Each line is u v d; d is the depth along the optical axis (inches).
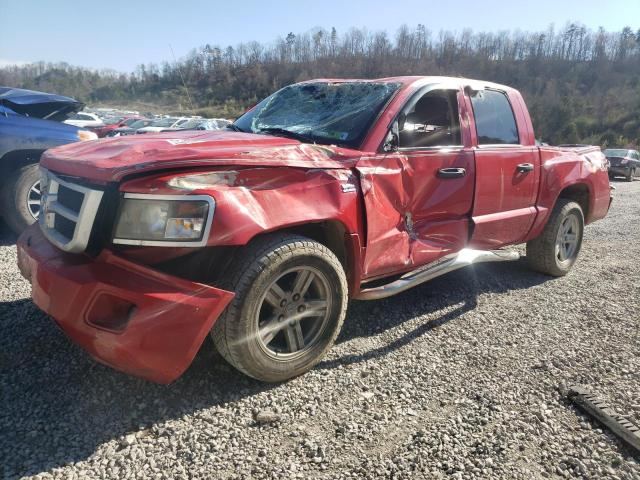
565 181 193.8
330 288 114.4
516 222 174.7
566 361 129.6
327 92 155.2
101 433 92.3
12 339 122.5
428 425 100.3
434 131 150.8
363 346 132.3
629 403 110.5
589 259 237.0
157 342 91.0
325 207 111.6
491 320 154.6
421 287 179.8
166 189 93.4
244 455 89.1
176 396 104.3
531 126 184.4
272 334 108.5
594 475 88.5
